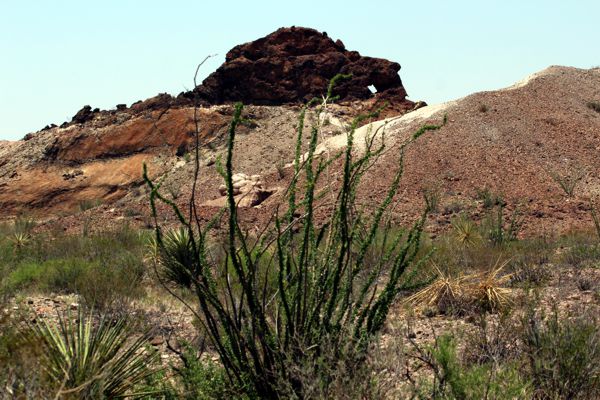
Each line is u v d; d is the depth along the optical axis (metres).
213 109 75.75
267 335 6.40
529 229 32.03
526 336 7.86
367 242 6.66
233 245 6.21
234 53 87.62
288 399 6.11
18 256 23.80
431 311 11.96
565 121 54.53
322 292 6.52
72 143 76.12
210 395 6.43
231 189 6.17
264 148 66.44
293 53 87.69
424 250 19.08
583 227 31.47
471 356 8.07
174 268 14.15
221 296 10.87
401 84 85.38
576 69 70.12
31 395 5.26
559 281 14.66
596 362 7.12
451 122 52.84
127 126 75.56
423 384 6.58
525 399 6.50
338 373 5.84
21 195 70.94
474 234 25.20
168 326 11.45
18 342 5.86
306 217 6.44
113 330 6.79
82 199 68.88
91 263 18.89
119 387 6.36
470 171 45.38
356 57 88.12
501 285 14.91
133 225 33.94
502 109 55.62
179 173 64.38
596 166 47.59
